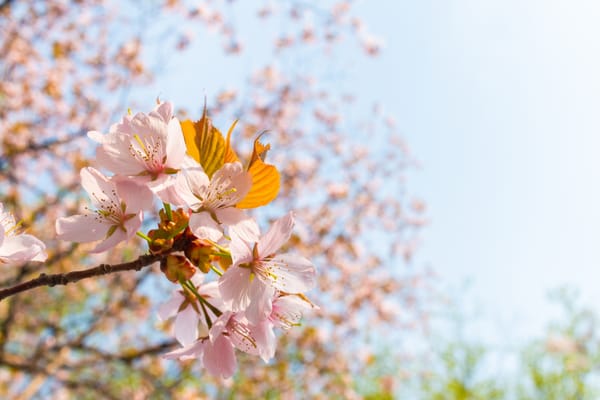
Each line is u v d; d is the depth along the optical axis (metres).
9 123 8.21
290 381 8.96
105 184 1.75
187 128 1.73
